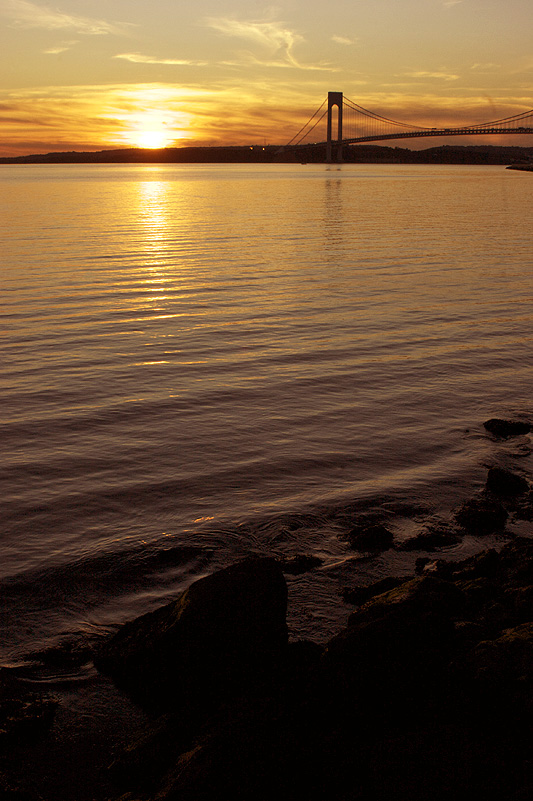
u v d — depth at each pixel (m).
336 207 66.81
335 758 4.36
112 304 21.61
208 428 11.58
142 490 9.34
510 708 4.68
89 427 11.66
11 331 18.22
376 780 4.16
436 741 4.40
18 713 5.29
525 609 6.01
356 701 4.86
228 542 8.01
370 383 14.01
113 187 114.00
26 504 8.94
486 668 4.94
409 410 12.42
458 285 24.81
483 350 16.47
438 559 7.64
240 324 19.06
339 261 30.86
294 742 4.41
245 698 4.86
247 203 73.00
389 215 56.97
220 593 5.46
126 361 15.56
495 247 35.62
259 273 27.58
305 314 20.23
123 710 5.40
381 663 5.00
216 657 5.25
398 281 25.69
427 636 5.14
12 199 80.00
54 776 4.79
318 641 6.21
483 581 6.71
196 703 5.14
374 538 7.95
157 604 6.87
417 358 15.80
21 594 6.98
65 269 28.34
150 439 11.11
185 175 196.50
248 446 10.80
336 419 11.98
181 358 15.82
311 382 14.08
